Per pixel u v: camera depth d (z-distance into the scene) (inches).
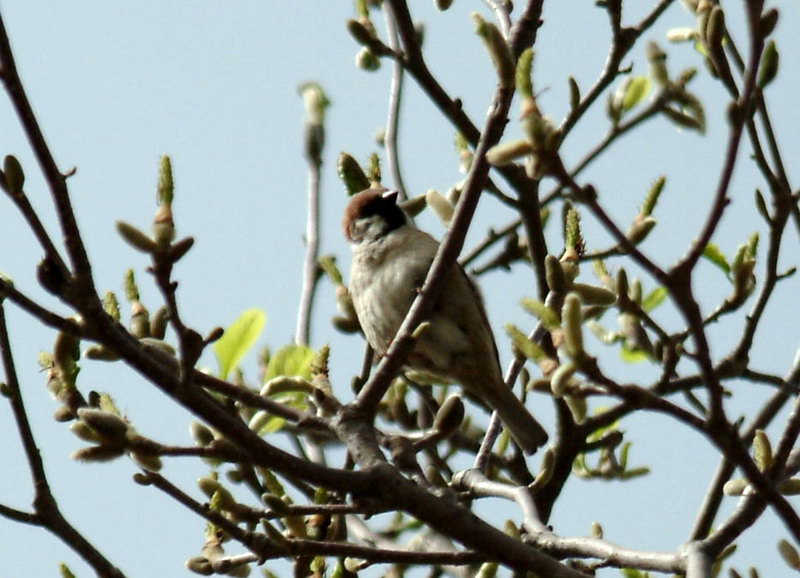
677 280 205.6
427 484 274.2
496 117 266.7
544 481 306.2
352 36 323.9
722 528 265.4
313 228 408.8
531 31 317.4
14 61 201.3
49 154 205.9
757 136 290.0
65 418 243.0
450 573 339.3
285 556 245.6
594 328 361.7
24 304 213.6
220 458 234.1
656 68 358.3
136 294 288.5
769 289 320.5
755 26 205.3
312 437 323.3
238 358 305.4
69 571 248.1
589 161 364.8
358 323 386.3
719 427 214.5
